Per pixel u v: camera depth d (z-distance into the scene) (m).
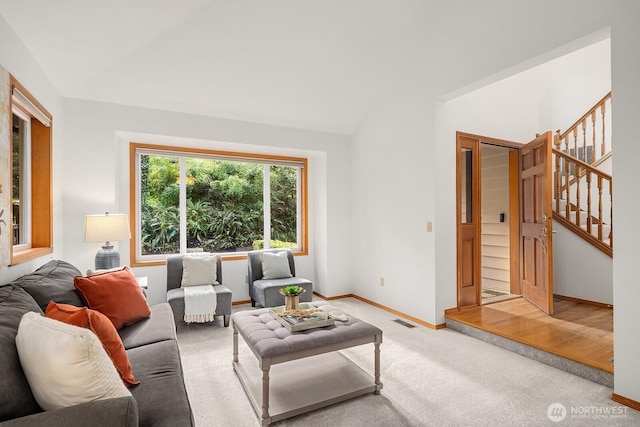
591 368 2.35
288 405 2.01
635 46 1.99
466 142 3.84
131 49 2.90
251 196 4.74
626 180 2.04
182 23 2.79
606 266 3.81
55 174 2.97
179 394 1.44
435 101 3.45
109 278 2.29
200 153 4.27
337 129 4.64
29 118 2.62
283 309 2.60
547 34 2.47
